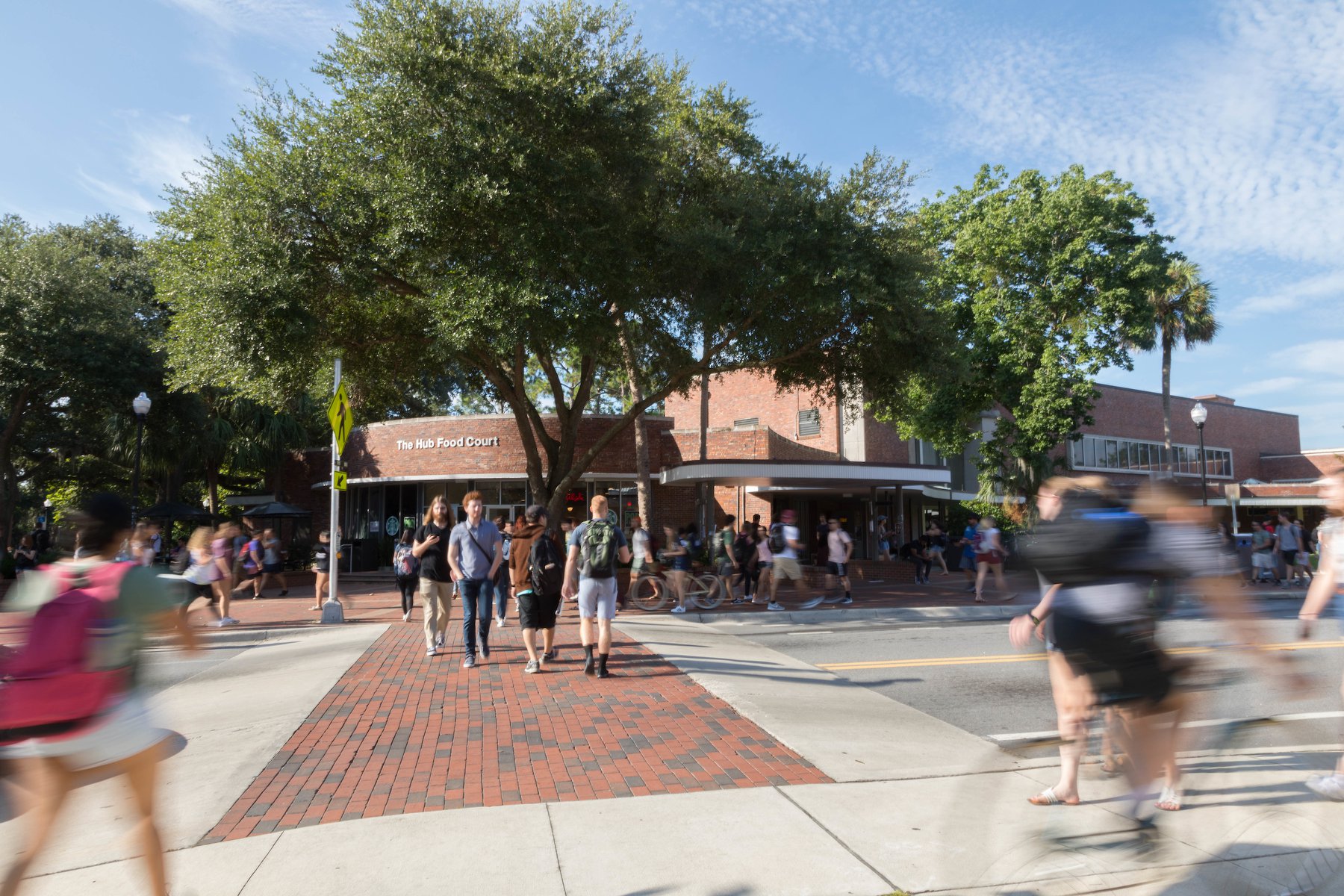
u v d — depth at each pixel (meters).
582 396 20.64
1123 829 3.30
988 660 10.05
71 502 39.91
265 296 15.36
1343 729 4.74
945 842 3.64
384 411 27.23
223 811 4.82
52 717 3.17
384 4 15.28
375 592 21.55
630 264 16.62
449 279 15.78
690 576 16.17
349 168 15.45
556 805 4.79
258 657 10.86
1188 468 48.09
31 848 3.19
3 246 27.55
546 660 9.41
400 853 4.14
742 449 28.66
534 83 14.95
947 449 30.53
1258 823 3.41
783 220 16.70
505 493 27.02
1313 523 42.50
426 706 7.36
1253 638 3.62
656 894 3.70
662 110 17.62
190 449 30.42
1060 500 3.65
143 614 3.40
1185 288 35.69
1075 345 27.39
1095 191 27.64
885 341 18.42
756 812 4.65
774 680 8.60
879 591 20.36
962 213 29.44
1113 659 3.35
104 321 27.81
